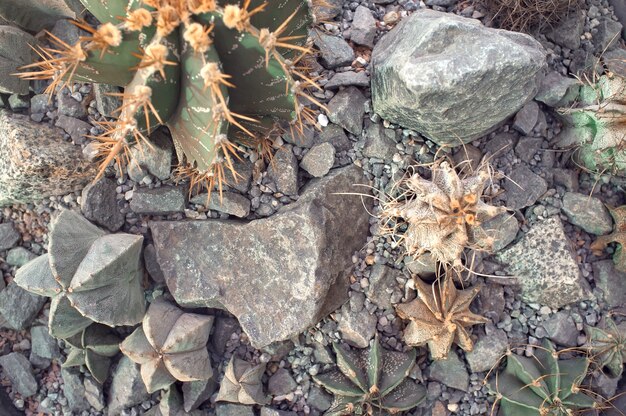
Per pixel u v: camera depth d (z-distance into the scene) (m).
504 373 0.71
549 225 0.71
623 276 0.73
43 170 0.67
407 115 0.67
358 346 0.71
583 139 0.71
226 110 0.52
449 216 0.60
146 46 0.55
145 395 0.71
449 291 0.67
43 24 0.71
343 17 0.75
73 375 0.72
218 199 0.70
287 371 0.71
